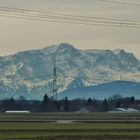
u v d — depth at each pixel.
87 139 167.25
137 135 174.38
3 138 163.88
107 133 181.75
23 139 162.12
